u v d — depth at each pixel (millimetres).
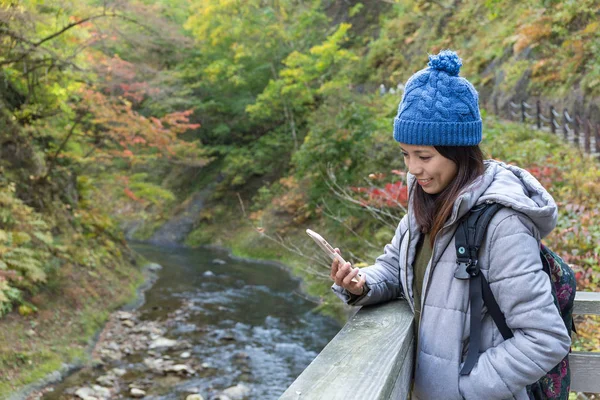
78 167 13539
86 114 11727
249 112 21969
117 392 6660
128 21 10297
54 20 9266
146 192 14156
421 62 20172
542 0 15125
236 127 23203
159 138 12578
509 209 1317
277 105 20531
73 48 10008
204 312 10516
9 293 7473
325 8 26391
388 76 21703
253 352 8281
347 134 12773
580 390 1926
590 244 5109
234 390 6746
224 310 10703
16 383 6430
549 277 1412
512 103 16047
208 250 19594
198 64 21984
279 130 21453
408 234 1531
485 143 10570
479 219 1327
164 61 21453
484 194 1351
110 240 12992
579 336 3916
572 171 8008
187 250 19656
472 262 1316
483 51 18781
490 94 17641
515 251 1283
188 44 10961
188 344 8555
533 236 1325
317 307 10602
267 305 11141
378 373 1114
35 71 10430
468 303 1349
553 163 9430
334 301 9992
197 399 6426
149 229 22453
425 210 1468
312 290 11906
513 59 17078
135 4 9922
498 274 1298
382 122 12742
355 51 24625
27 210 8961
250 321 9961
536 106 15258
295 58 18312
